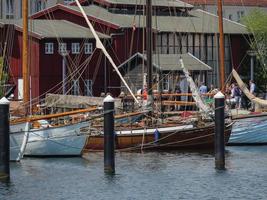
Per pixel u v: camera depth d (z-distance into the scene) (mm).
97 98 84062
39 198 57969
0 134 62938
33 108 85500
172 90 114188
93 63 127500
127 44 131000
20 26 128625
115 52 130125
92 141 79250
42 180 64125
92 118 75562
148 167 70562
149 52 84875
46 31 127188
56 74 126375
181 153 79562
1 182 63281
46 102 85438
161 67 124000
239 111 98438
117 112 84000
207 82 135000
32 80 125688
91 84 127188
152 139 80938
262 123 87438
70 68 125688
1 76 109500
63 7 136375
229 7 186750
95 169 69000
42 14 138000
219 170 68750
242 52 142875
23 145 72812
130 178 65062
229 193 59719
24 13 73938
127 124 81312
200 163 72812
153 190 60625
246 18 149750
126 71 126688
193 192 60031
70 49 126500
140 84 124750
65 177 65312
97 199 57562
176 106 102000
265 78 138625
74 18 135375
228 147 86500
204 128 81812
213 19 146000
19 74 128375
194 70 127688
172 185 62469
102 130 79500
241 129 87188
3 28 130125
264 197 58438
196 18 144625
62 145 74812
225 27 142875
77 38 126500
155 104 84812
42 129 74062
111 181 63844
